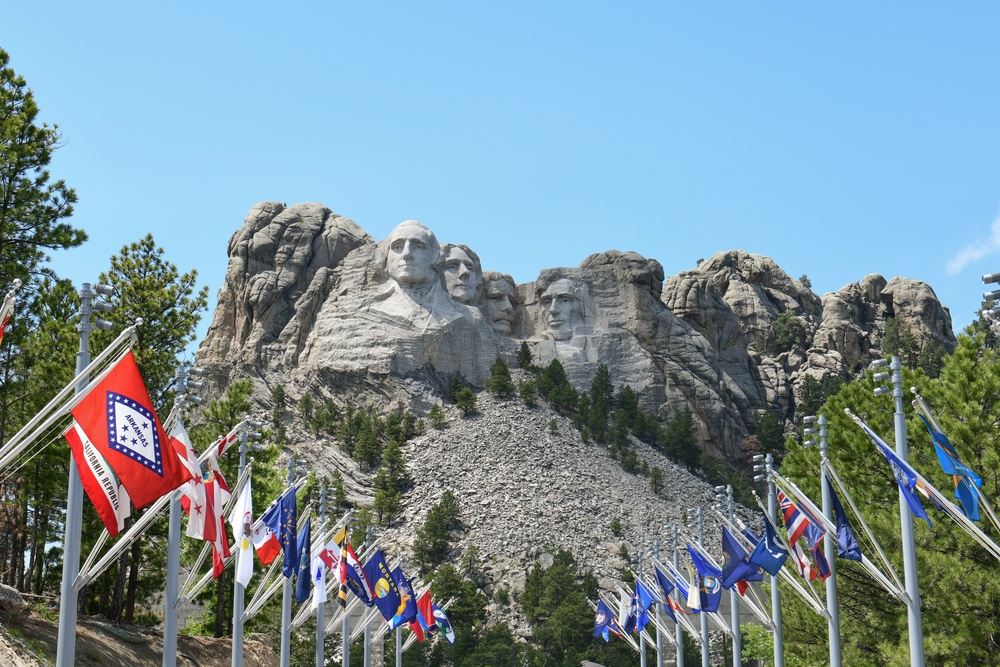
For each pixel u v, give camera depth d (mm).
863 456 53125
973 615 45531
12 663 44062
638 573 83875
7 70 57844
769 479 49000
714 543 151250
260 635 76000
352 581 54656
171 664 36125
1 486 57938
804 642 57500
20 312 57000
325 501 60688
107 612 72062
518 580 144250
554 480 171375
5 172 56500
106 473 26031
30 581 63031
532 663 121562
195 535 33750
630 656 122500
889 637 52438
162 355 67750
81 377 27344
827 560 41531
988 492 46500
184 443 34219
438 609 76000
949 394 48062
